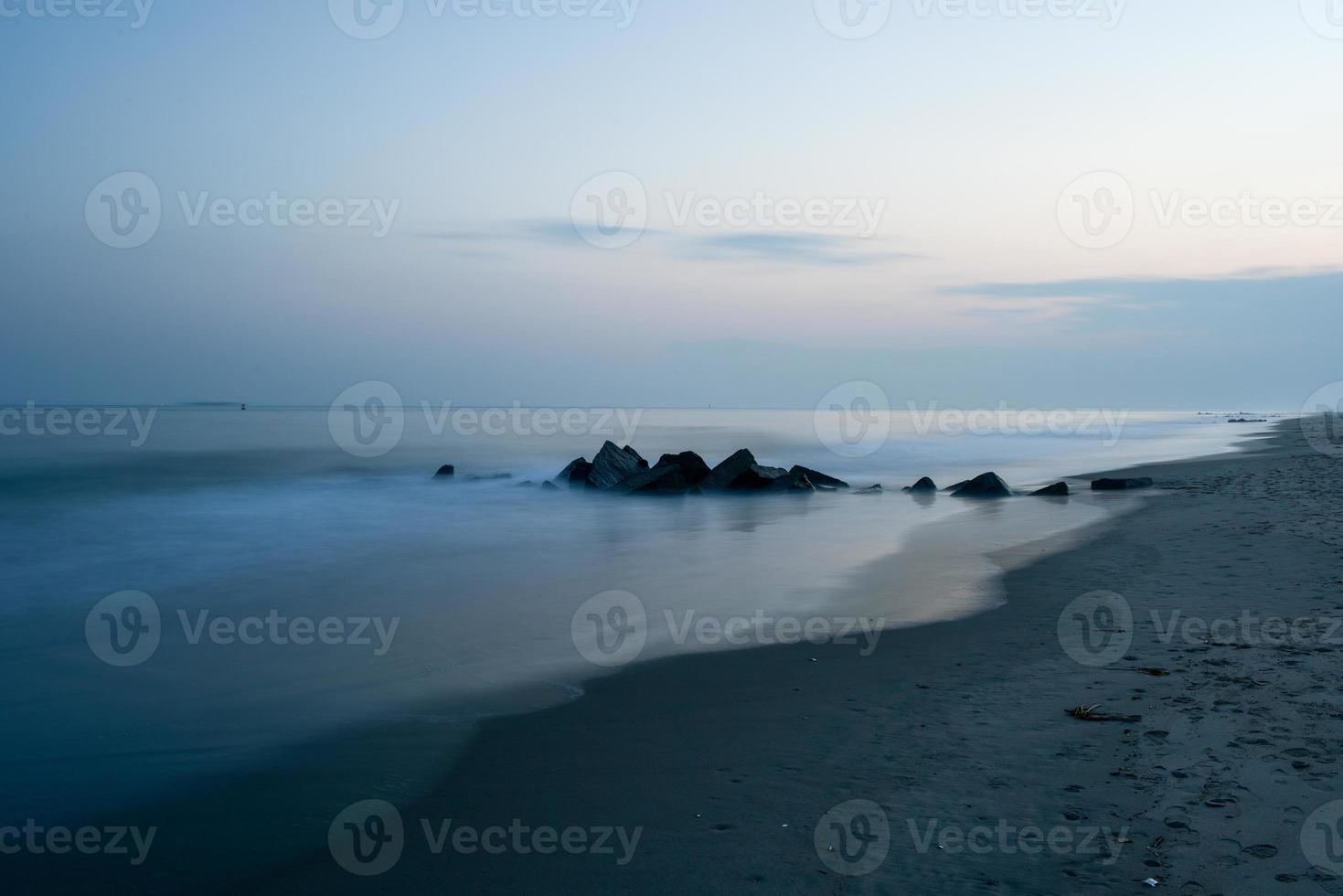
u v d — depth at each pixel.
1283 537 12.46
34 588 11.45
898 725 5.88
